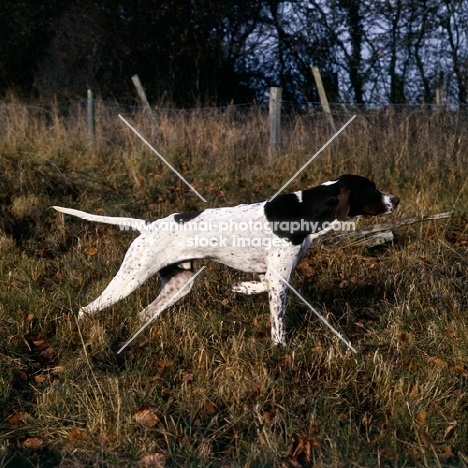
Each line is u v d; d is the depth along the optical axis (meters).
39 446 3.31
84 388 3.58
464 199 5.63
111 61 12.46
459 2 10.60
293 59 13.26
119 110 8.48
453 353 3.82
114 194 5.98
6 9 13.41
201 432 3.39
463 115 6.53
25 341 3.91
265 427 3.33
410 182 6.04
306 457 3.26
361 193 3.95
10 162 6.25
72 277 4.60
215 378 3.65
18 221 5.31
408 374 3.66
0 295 4.28
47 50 13.02
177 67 12.52
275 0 12.98
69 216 5.46
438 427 3.39
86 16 12.35
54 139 7.27
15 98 12.02
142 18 12.12
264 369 3.62
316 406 3.49
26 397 3.60
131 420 3.39
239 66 13.24
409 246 4.91
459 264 4.65
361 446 3.31
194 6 12.20
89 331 3.95
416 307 4.23
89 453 3.27
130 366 3.79
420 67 11.37
